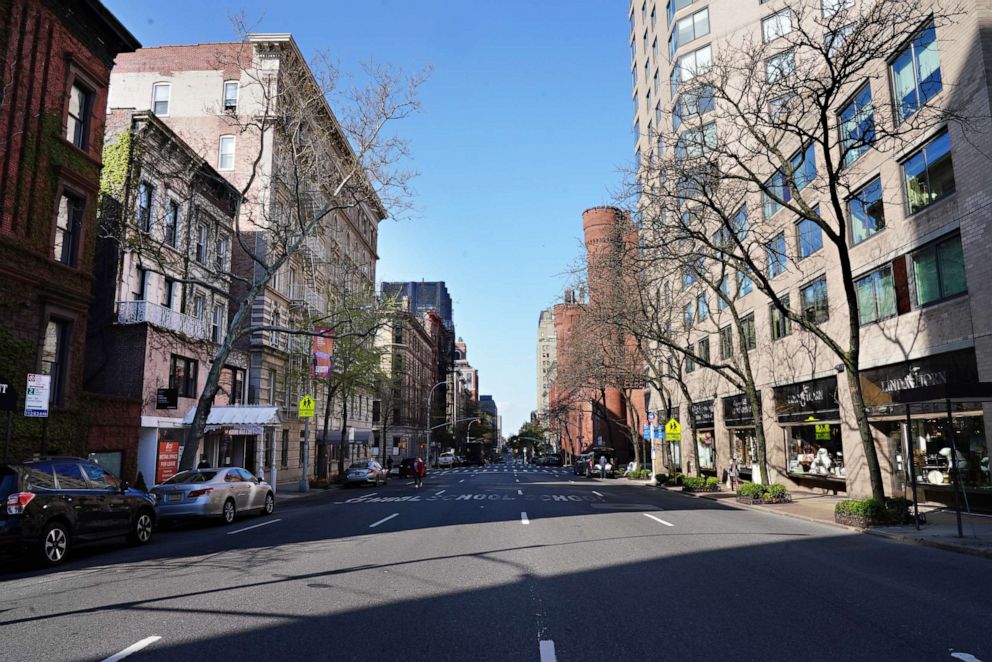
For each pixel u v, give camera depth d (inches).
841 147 904.9
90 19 826.8
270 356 1503.4
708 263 1378.0
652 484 1409.9
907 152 749.9
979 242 631.2
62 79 792.9
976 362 641.6
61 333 803.4
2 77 634.2
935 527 557.9
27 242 730.2
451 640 234.2
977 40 631.8
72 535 440.5
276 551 457.1
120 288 984.9
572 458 3329.2
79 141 835.4
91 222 845.8
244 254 1455.5
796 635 238.4
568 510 761.0
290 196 1528.1
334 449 2069.4
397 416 3129.9
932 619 261.3
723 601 293.1
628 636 238.2
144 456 1007.0
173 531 639.1
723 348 1417.3
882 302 817.5
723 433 1419.8
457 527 585.3
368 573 364.5
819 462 1027.3
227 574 366.9
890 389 801.6
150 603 294.7
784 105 702.5
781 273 1111.6
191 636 239.6
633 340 1663.4
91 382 968.9
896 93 780.0
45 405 528.7
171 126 1524.4
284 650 222.8
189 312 1151.6
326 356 1169.4
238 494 717.3
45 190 762.2
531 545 470.3
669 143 855.1
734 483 1098.7
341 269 1913.1
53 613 277.7
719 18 1414.9
